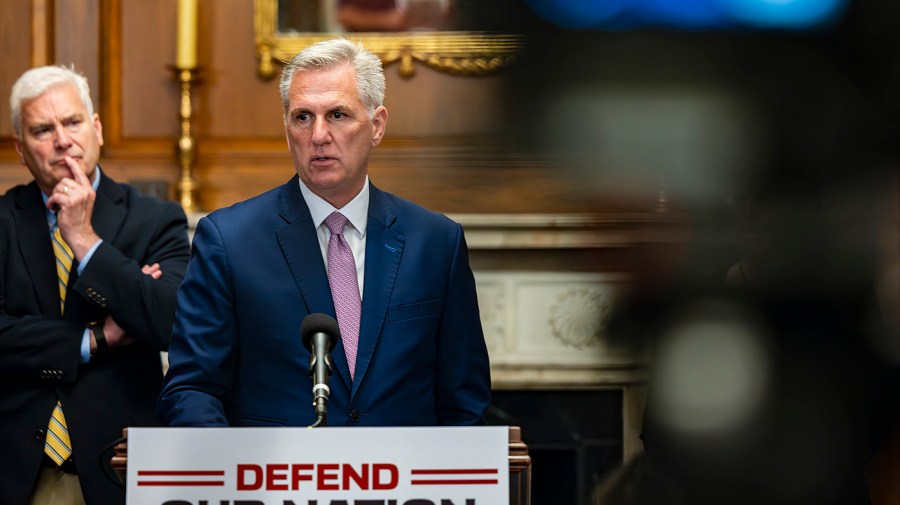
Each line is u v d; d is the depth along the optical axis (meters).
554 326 11.48
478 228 11.27
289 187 5.79
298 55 5.57
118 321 7.00
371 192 5.80
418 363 5.54
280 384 5.39
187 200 11.74
